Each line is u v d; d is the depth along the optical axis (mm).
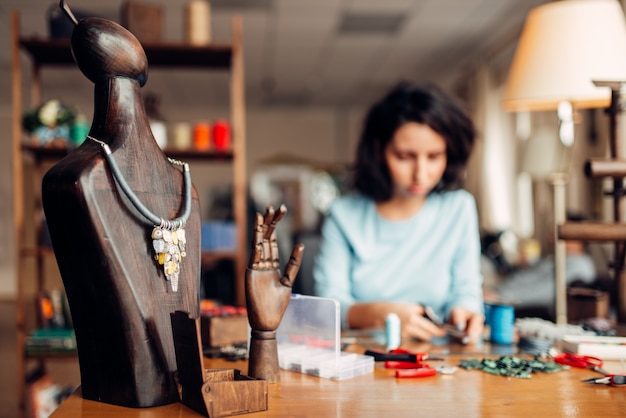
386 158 1554
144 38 3115
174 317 815
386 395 879
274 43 6250
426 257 1671
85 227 789
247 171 10289
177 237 844
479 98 6625
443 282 1670
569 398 866
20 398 2875
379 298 1678
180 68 3516
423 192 1572
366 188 1698
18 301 2996
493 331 1286
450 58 6859
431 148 1511
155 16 3148
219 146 3227
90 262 801
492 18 5395
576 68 1449
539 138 4652
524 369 1017
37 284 3117
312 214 10133
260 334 950
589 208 4668
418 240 1674
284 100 9516
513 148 6441
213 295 3980
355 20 5492
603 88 1447
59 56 3223
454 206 1684
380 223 1685
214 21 5457
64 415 778
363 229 1691
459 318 1381
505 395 881
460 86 7574
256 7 5090
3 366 4594
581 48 1450
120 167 826
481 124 6559
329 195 10172
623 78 1436
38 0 4801
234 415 777
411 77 7871
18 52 3014
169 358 837
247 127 10398
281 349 1068
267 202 10133
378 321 1388
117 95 847
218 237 3271
